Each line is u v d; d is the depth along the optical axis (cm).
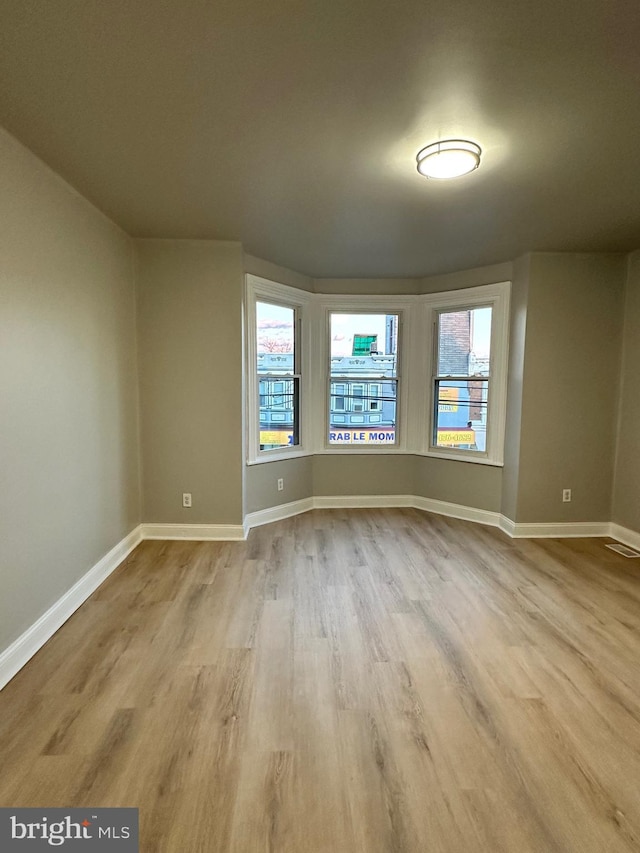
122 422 356
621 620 270
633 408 400
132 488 379
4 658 208
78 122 203
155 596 296
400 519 473
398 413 514
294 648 238
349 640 246
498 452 447
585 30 150
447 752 172
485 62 165
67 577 268
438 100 188
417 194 279
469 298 461
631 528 401
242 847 136
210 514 404
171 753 169
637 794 155
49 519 247
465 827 143
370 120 202
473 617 272
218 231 352
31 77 172
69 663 223
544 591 308
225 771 162
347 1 138
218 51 159
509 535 425
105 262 321
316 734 179
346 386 513
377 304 499
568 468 419
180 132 211
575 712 193
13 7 139
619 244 378
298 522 460
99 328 312
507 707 196
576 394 413
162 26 148
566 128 207
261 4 139
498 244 378
